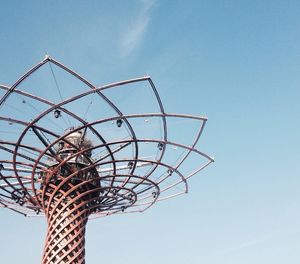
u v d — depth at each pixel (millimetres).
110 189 43344
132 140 35844
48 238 41906
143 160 38875
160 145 37156
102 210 48938
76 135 42812
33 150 36938
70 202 42312
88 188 43594
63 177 42250
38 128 34281
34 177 42062
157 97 31609
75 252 41125
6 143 35469
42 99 31609
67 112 32719
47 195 42875
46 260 40844
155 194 46000
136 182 43719
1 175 40406
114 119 33000
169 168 41281
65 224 41656
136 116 32906
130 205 48438
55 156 38281
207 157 40281
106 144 36125
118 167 43031
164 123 34406
